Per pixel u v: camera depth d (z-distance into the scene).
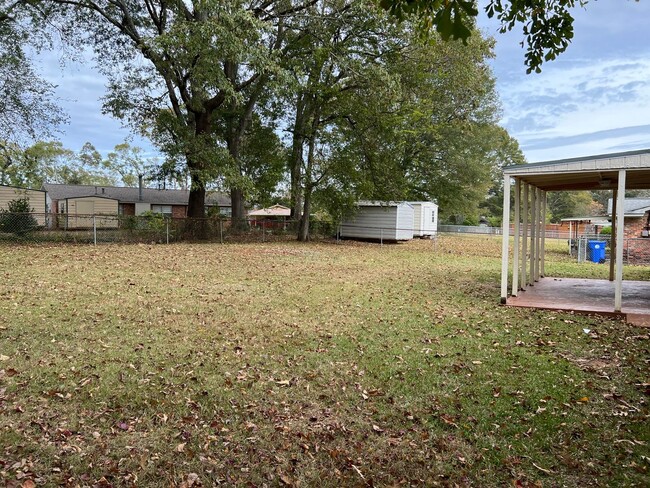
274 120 20.17
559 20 3.93
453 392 3.76
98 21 15.84
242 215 22.31
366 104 17.36
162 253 13.29
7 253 11.89
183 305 6.80
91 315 5.98
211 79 13.80
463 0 2.15
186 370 4.14
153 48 13.55
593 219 23.56
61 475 2.53
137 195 35.56
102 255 12.24
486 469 2.68
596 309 6.91
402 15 2.77
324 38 16.34
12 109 14.44
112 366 4.18
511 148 44.72
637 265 15.14
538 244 10.93
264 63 13.95
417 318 6.38
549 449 2.90
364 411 3.41
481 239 28.70
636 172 6.80
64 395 3.54
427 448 2.90
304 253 15.27
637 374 4.18
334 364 4.40
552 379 4.06
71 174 53.09
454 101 23.59
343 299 7.68
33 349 4.57
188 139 15.55
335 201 19.83
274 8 16.53
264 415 3.32
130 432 3.03
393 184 19.53
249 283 8.98
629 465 2.70
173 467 2.65
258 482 2.54
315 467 2.69
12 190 23.77
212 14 13.76
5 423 3.06
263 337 5.27
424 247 20.45
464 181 29.92
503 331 5.73
